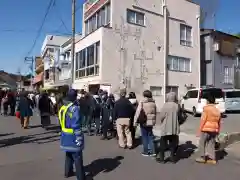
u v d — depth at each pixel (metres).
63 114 6.00
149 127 8.71
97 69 21.98
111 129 11.95
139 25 23.23
